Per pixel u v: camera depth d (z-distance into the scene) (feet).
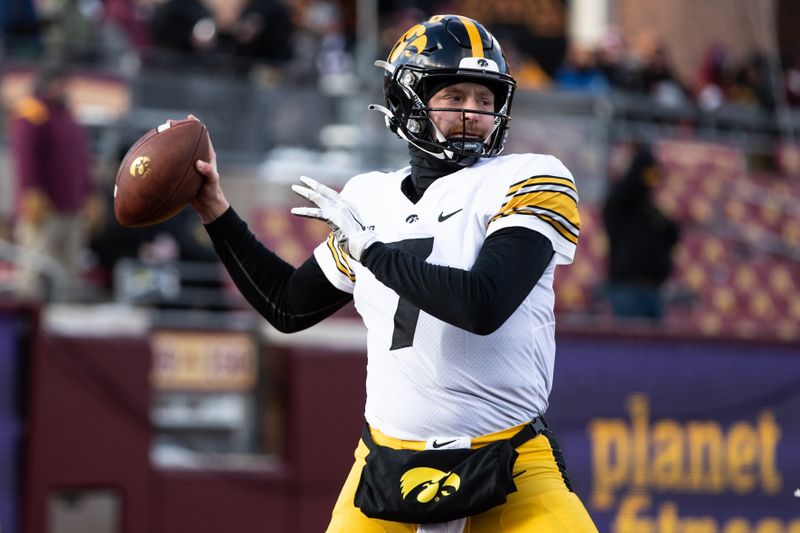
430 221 40.14
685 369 100.27
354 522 40.73
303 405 93.40
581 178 137.08
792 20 196.75
